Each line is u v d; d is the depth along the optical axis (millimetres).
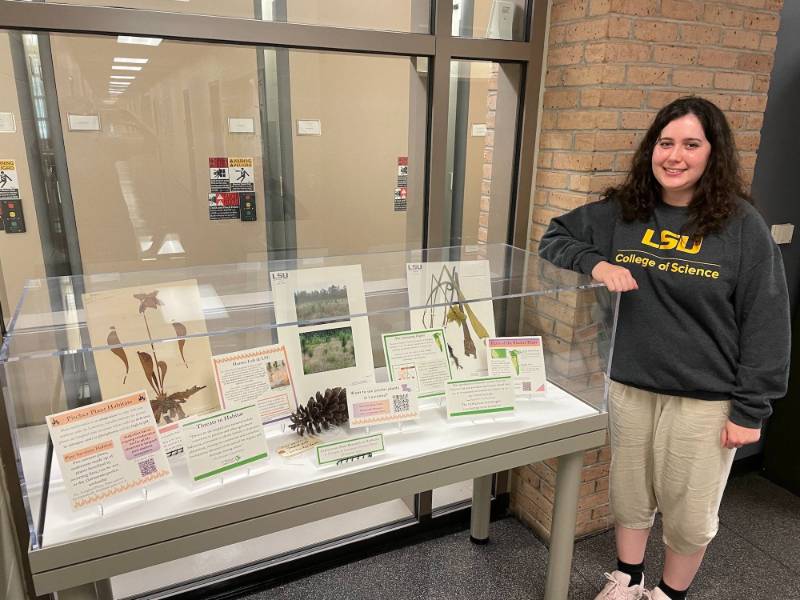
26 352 1076
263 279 1560
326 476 1230
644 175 1576
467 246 1896
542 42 1920
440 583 1994
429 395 1480
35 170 1563
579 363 1615
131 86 1611
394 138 1986
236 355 1308
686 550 1668
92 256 1695
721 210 1452
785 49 2125
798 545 2184
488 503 2127
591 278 1579
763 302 1424
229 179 1812
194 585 1926
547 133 1984
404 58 1897
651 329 1559
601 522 2229
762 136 2188
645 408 1645
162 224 1759
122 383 1232
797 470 2465
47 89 1524
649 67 1785
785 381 1444
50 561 1014
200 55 1664
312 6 1662
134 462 1099
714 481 1569
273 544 2094
